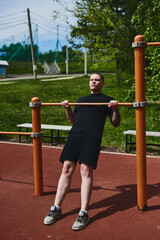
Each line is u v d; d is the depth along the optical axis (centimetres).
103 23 1199
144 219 298
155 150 607
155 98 759
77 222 281
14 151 622
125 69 1178
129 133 587
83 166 293
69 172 303
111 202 345
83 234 271
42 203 344
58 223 293
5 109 1209
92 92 324
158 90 739
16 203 345
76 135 299
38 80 2853
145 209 318
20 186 405
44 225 289
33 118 353
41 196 367
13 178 442
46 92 1748
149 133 579
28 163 527
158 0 796
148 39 806
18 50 5206
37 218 305
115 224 289
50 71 4659
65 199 355
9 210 326
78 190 386
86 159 288
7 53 5172
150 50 771
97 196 365
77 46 1341
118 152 602
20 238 265
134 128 800
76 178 437
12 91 1894
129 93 825
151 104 1116
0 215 313
